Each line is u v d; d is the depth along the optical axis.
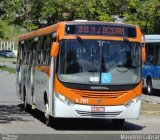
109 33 15.53
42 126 16.27
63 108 15.02
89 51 15.32
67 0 28.05
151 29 36.62
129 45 15.65
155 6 35.62
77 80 15.08
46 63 16.73
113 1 28.53
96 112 15.08
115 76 15.28
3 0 19.64
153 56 30.98
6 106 23.20
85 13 28.23
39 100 17.84
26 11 28.28
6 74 51.09
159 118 19.30
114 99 15.19
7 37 57.41
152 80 31.03
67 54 15.21
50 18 28.42
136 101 15.41
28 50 20.91
